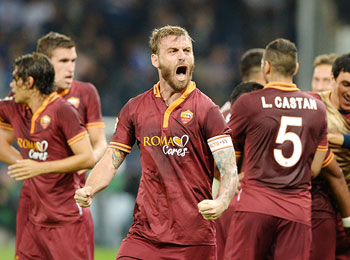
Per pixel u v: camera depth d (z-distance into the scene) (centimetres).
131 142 1625
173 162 1562
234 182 1526
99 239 4159
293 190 1869
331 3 4291
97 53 6253
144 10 6588
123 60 6325
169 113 1565
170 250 1577
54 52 2177
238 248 1891
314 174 1948
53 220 2017
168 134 1562
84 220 2064
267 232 1870
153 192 1584
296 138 1869
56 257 2020
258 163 1884
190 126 1555
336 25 4384
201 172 1580
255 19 6494
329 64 2430
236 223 1906
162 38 1546
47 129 1991
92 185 1552
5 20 6456
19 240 2100
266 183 1872
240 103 1905
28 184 2062
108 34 6475
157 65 1566
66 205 2027
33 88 1977
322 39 4178
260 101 1888
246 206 1881
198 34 6456
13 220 4353
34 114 1997
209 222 1584
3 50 6309
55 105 1994
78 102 2258
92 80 6044
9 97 2152
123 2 6569
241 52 6406
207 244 1584
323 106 1922
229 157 1542
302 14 4203
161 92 1582
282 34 6388
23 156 2053
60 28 6444
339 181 2019
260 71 2342
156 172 1574
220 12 6556
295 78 4862
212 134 1551
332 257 2103
